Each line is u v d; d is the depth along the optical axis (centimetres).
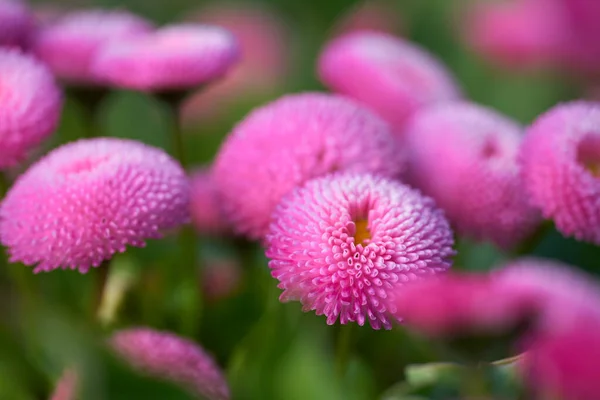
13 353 32
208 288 38
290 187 35
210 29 40
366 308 32
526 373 31
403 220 33
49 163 35
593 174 36
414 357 36
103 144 35
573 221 36
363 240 33
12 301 36
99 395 31
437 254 33
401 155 37
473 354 29
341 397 31
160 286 37
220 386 32
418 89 42
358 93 42
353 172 35
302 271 32
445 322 28
